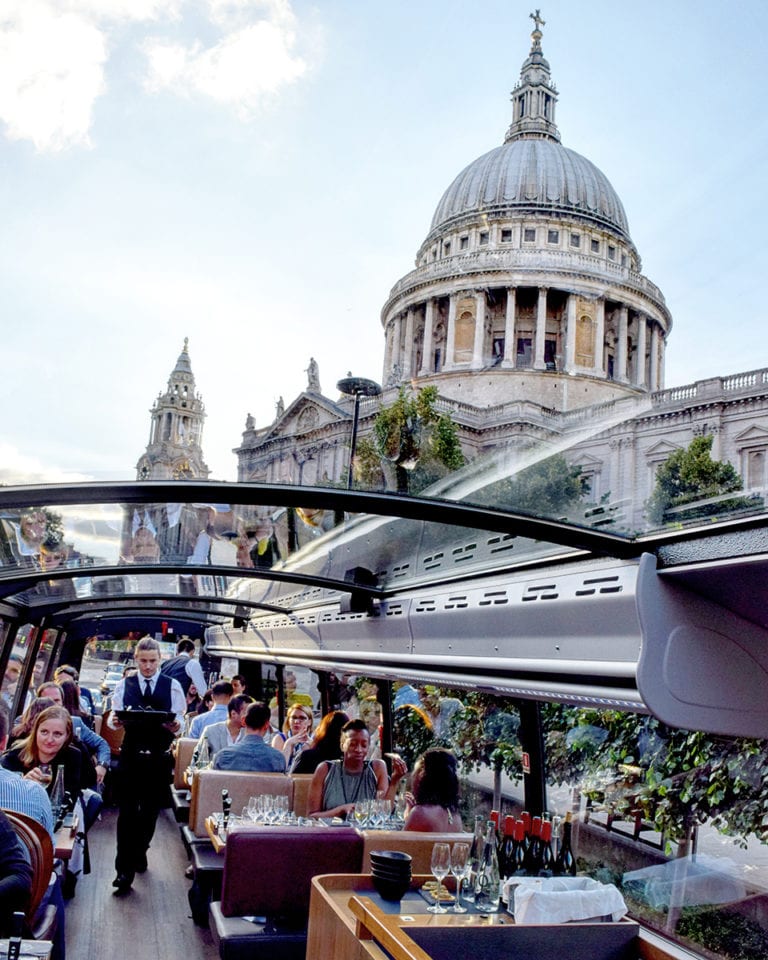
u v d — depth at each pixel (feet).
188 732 39.14
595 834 18.67
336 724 26.84
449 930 12.11
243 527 21.93
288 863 18.25
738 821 15.38
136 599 34.50
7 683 34.42
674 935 16.26
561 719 19.90
